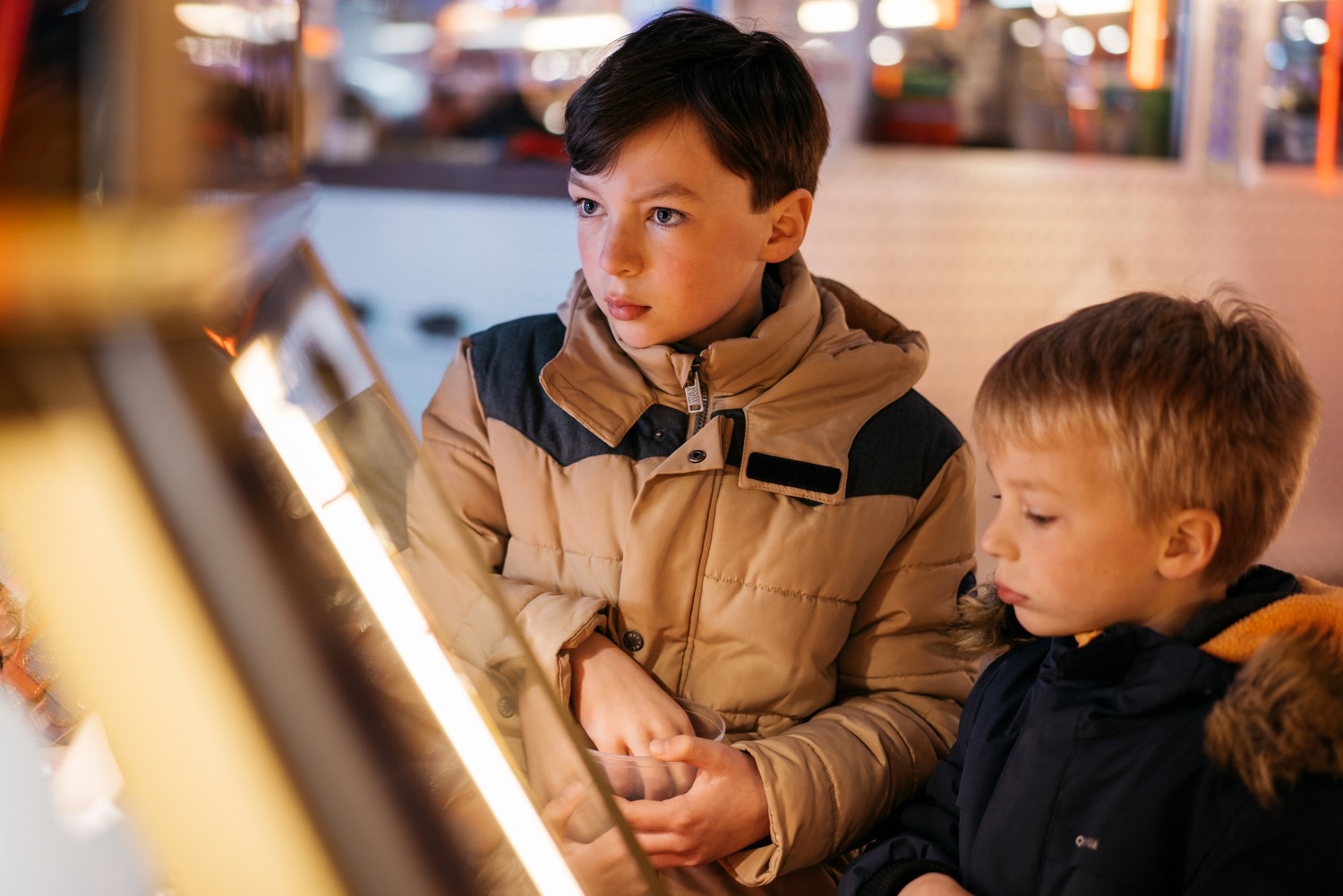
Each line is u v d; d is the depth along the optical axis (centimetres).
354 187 455
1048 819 82
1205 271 341
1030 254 309
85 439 34
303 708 38
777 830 97
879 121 281
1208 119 332
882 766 105
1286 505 83
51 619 36
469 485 117
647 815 93
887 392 117
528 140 468
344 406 50
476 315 410
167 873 40
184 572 36
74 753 48
